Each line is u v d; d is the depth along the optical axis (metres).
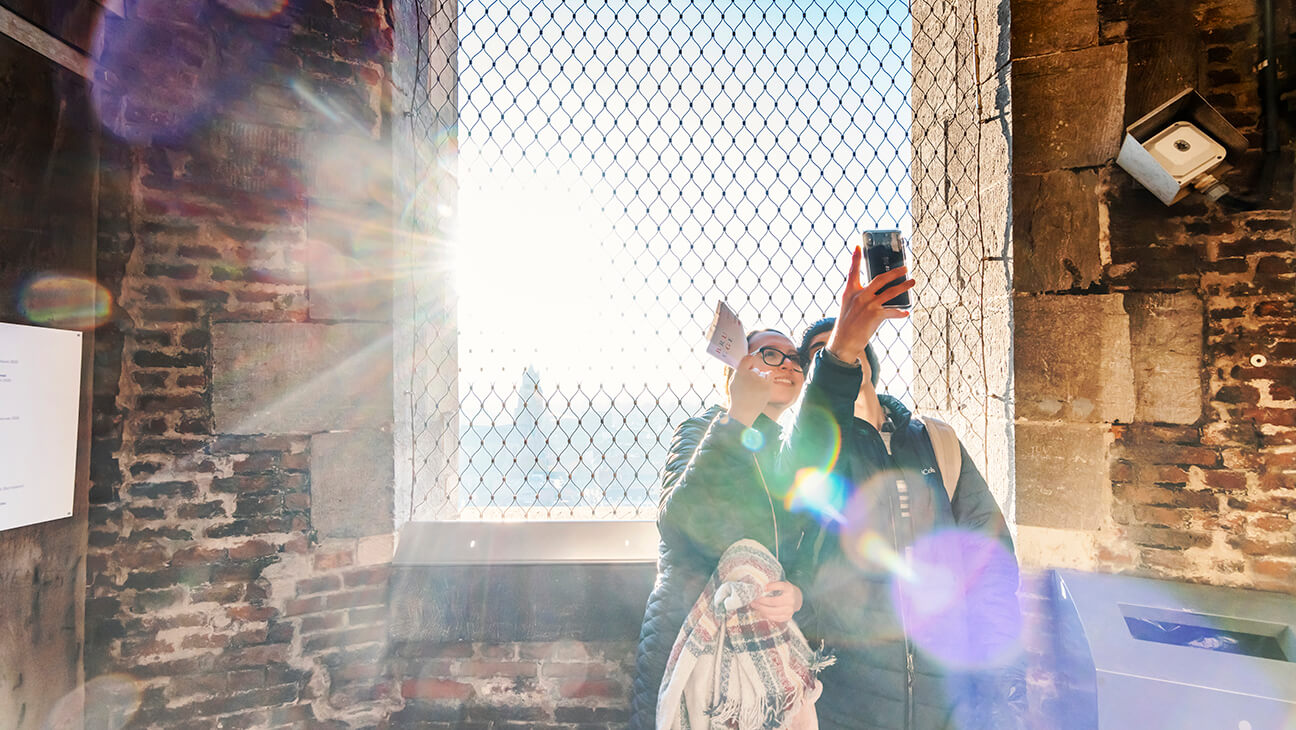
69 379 1.93
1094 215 2.09
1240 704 1.46
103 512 2.05
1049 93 2.13
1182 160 1.89
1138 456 2.05
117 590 2.05
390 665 2.28
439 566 2.27
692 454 1.59
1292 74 1.92
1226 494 1.98
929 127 2.64
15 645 1.81
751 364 1.47
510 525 2.40
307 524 2.21
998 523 1.59
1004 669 1.50
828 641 1.51
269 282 2.19
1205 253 2.00
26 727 1.84
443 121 2.72
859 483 1.55
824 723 1.50
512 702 2.26
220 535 2.13
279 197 2.20
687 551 1.57
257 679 2.14
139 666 2.06
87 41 1.99
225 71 2.16
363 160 2.29
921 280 2.70
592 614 2.24
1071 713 2.01
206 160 2.14
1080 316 2.10
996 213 2.26
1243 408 1.97
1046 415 2.13
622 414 2.41
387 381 2.29
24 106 1.83
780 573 1.41
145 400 2.08
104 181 2.05
